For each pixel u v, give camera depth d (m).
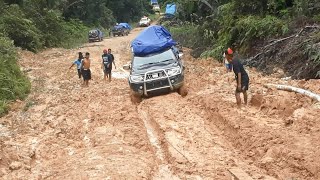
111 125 12.71
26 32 37.66
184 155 9.62
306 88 13.43
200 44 29.55
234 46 23.03
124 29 60.41
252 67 19.69
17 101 17.78
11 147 11.31
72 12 64.69
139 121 12.77
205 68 21.30
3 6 37.78
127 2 85.31
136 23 83.56
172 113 13.11
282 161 8.54
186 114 12.96
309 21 18.47
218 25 26.88
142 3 90.69
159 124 12.03
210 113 12.62
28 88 20.17
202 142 10.43
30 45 38.06
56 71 26.56
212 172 8.55
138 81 15.32
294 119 10.59
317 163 8.06
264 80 16.05
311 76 15.91
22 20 37.81
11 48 25.12
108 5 82.62
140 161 9.52
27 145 11.62
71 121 13.84
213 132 11.26
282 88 13.88
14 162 10.13
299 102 11.94
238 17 23.00
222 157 9.40
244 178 8.10
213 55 23.95
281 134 9.76
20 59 30.72
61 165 9.94
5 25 36.38
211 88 15.88
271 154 8.90
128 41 47.44
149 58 16.20
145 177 8.58
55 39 45.59
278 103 12.05
